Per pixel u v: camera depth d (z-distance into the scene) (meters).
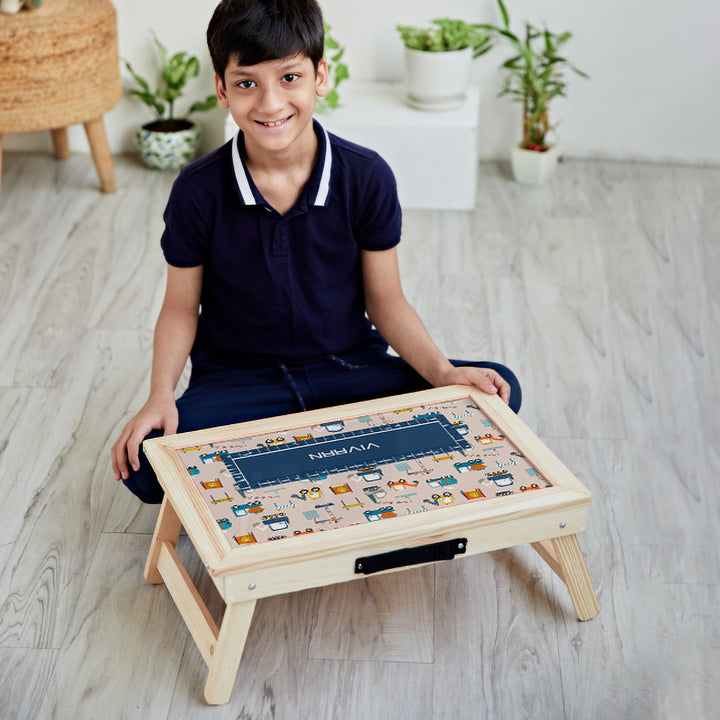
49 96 2.80
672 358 2.37
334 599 1.71
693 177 3.25
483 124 3.30
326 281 1.76
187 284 1.76
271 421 1.63
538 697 1.54
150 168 3.23
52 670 1.56
